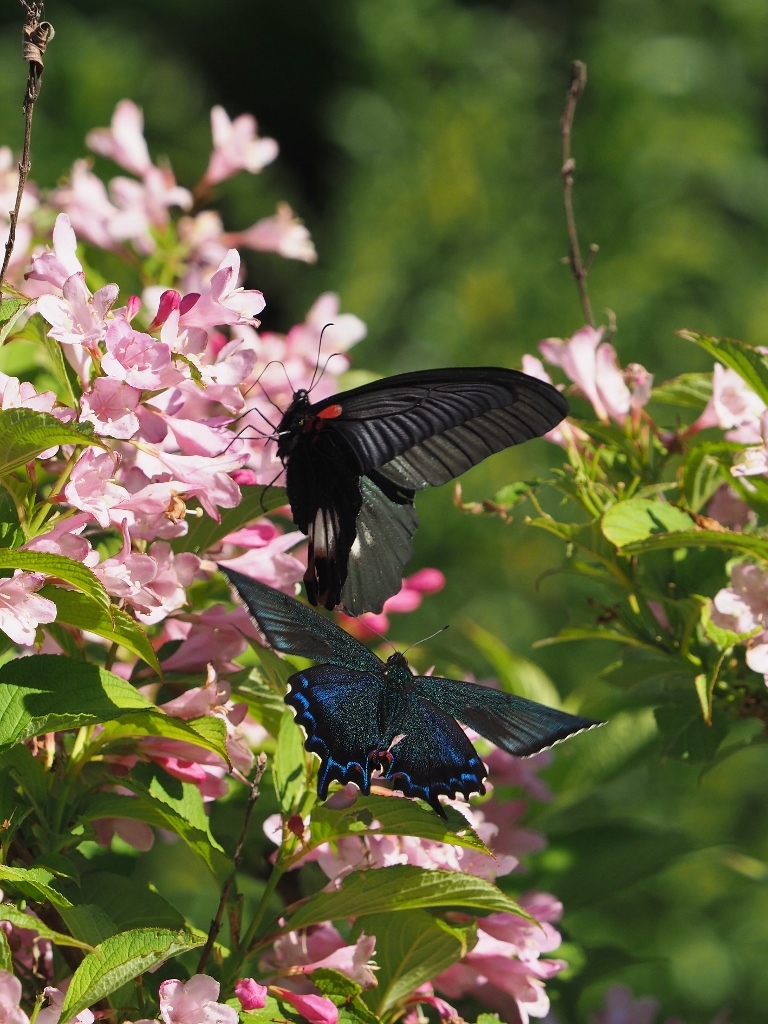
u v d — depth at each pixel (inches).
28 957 86.4
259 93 288.7
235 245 96.3
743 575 87.0
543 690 94.6
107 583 84.9
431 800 85.7
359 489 87.6
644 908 115.1
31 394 84.7
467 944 86.6
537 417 86.7
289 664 86.9
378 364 204.4
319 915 86.0
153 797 85.2
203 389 85.0
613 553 89.0
